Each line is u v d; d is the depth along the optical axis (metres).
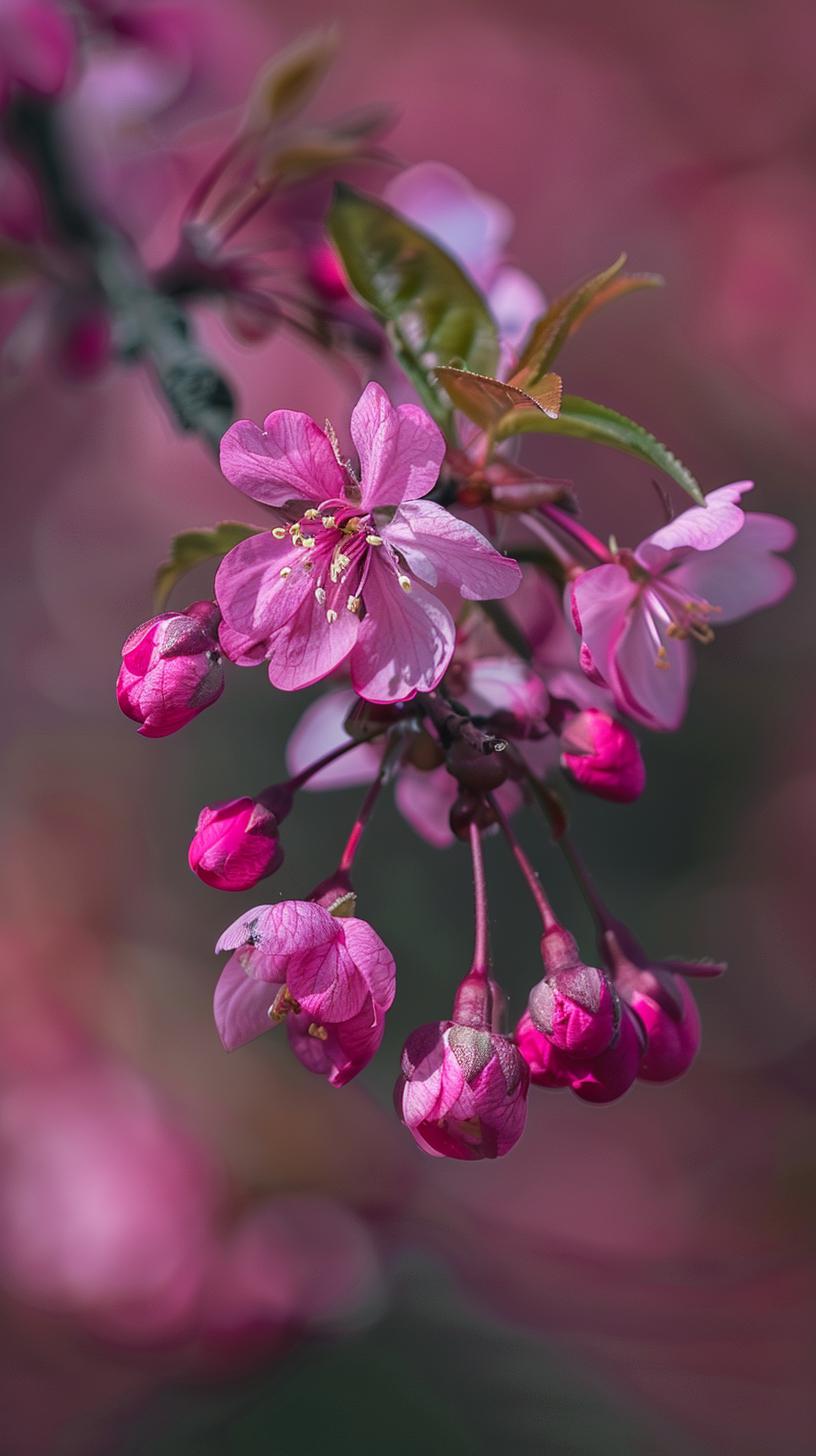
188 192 0.95
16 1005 1.22
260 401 1.38
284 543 0.62
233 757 1.50
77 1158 1.05
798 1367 1.23
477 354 0.66
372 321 0.73
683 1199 1.39
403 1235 1.19
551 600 0.66
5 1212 1.04
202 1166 1.08
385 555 0.62
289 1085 1.19
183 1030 1.24
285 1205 1.10
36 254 0.77
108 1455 1.04
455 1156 0.62
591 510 1.54
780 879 1.55
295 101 0.74
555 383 0.62
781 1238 1.32
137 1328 1.02
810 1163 1.36
